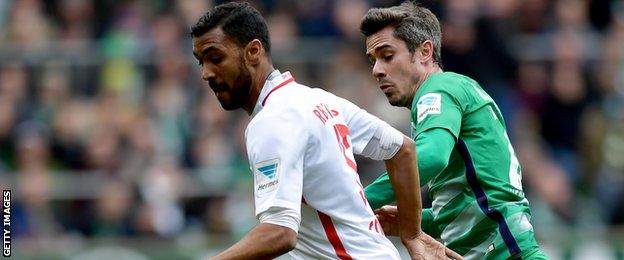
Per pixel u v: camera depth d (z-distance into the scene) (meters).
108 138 40.38
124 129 40.72
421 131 20.78
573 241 39.12
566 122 44.81
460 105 21.23
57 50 42.72
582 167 44.06
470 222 21.69
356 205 18.78
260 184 18.08
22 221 38.12
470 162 21.47
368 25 22.03
